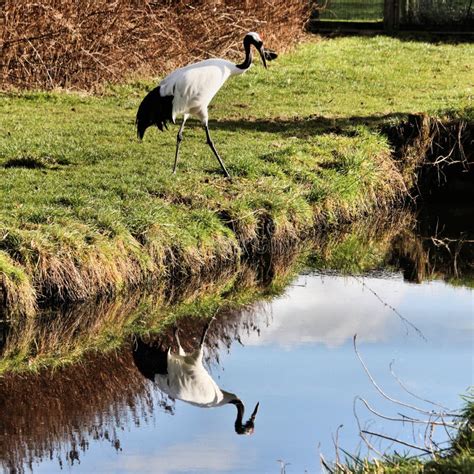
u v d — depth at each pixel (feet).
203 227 47.88
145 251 45.27
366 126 63.26
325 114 68.08
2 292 40.45
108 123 63.67
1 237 42.09
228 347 40.45
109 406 35.22
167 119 51.72
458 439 28.84
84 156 55.11
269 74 81.71
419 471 26.73
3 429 32.99
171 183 50.62
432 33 106.01
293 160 57.06
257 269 49.62
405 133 62.59
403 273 51.39
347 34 107.04
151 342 41.52
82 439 32.35
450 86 78.33
